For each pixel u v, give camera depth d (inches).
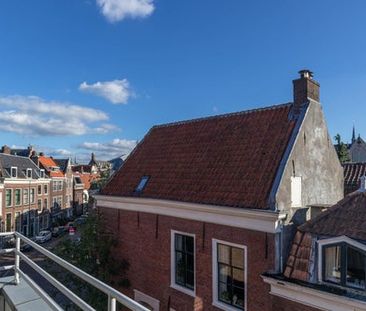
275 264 416.2
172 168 609.6
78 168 3442.4
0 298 254.2
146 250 591.5
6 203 1779.0
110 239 642.2
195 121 667.4
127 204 627.2
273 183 439.8
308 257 395.5
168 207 551.2
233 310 457.1
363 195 404.2
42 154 2539.4
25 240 239.1
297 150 467.5
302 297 386.3
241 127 565.0
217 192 494.0
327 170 523.8
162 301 558.6
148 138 737.0
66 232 2174.0
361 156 1967.3
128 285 618.2
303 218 450.9
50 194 2314.2
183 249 538.0
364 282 345.7
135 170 680.4
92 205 886.4
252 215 433.7
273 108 544.4
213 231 486.3
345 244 362.3
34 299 231.5
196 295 504.7
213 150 571.2
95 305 548.7
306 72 502.9
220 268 483.2
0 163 1775.3
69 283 621.6
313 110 505.4
